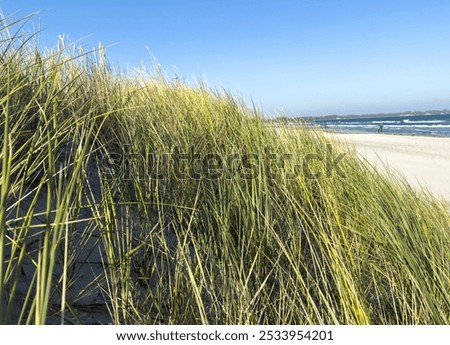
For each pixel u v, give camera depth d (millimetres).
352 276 1564
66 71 2527
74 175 1116
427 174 7332
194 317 1393
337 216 1906
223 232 1696
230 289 1485
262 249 1700
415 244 1787
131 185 1970
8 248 1317
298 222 1926
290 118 3643
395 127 40719
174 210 1886
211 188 2039
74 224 1438
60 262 1396
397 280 1632
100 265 1537
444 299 1500
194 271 1560
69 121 1754
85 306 1338
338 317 1435
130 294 1395
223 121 2994
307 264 1716
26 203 1571
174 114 2809
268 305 1475
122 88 3053
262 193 2055
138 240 1654
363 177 2586
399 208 2111
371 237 1861
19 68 1910
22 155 1523
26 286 1268
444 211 2686
